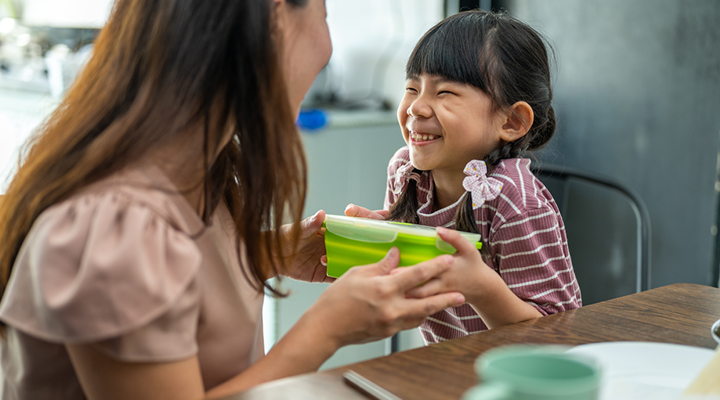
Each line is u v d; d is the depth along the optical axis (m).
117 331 0.47
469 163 0.90
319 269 0.93
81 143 0.55
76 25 2.64
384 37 2.19
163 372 0.49
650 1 1.62
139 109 0.54
